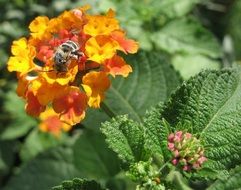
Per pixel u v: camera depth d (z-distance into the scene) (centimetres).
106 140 26
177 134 26
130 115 32
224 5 54
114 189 40
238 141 26
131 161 27
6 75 50
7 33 49
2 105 50
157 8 43
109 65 27
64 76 27
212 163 26
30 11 49
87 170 41
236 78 27
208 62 44
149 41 43
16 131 48
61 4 48
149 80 33
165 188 26
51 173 45
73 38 28
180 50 42
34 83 26
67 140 47
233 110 27
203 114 27
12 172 49
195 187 39
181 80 32
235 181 26
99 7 44
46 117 45
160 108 27
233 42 52
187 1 44
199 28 43
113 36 28
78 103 27
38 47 28
